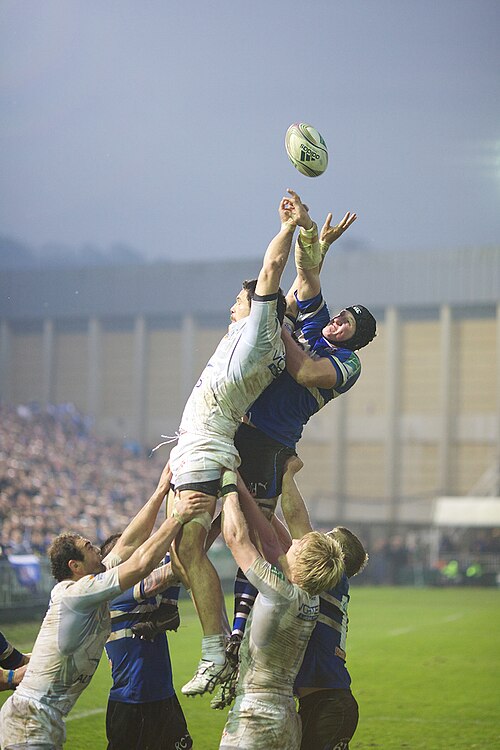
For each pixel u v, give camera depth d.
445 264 120.81
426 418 121.38
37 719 13.49
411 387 122.31
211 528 14.99
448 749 22.11
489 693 29.84
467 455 119.75
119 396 132.25
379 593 81.19
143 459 126.69
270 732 13.11
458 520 100.00
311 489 123.81
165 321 132.25
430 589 88.56
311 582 13.27
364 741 22.97
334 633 15.20
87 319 133.50
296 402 14.74
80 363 133.50
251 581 13.20
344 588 15.63
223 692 14.11
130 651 15.65
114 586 13.47
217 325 130.75
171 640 41.72
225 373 13.88
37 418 116.38
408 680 32.41
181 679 31.50
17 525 62.09
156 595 15.38
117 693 15.72
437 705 27.81
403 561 97.31
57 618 13.62
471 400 120.12
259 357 13.77
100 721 24.42
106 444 123.00
